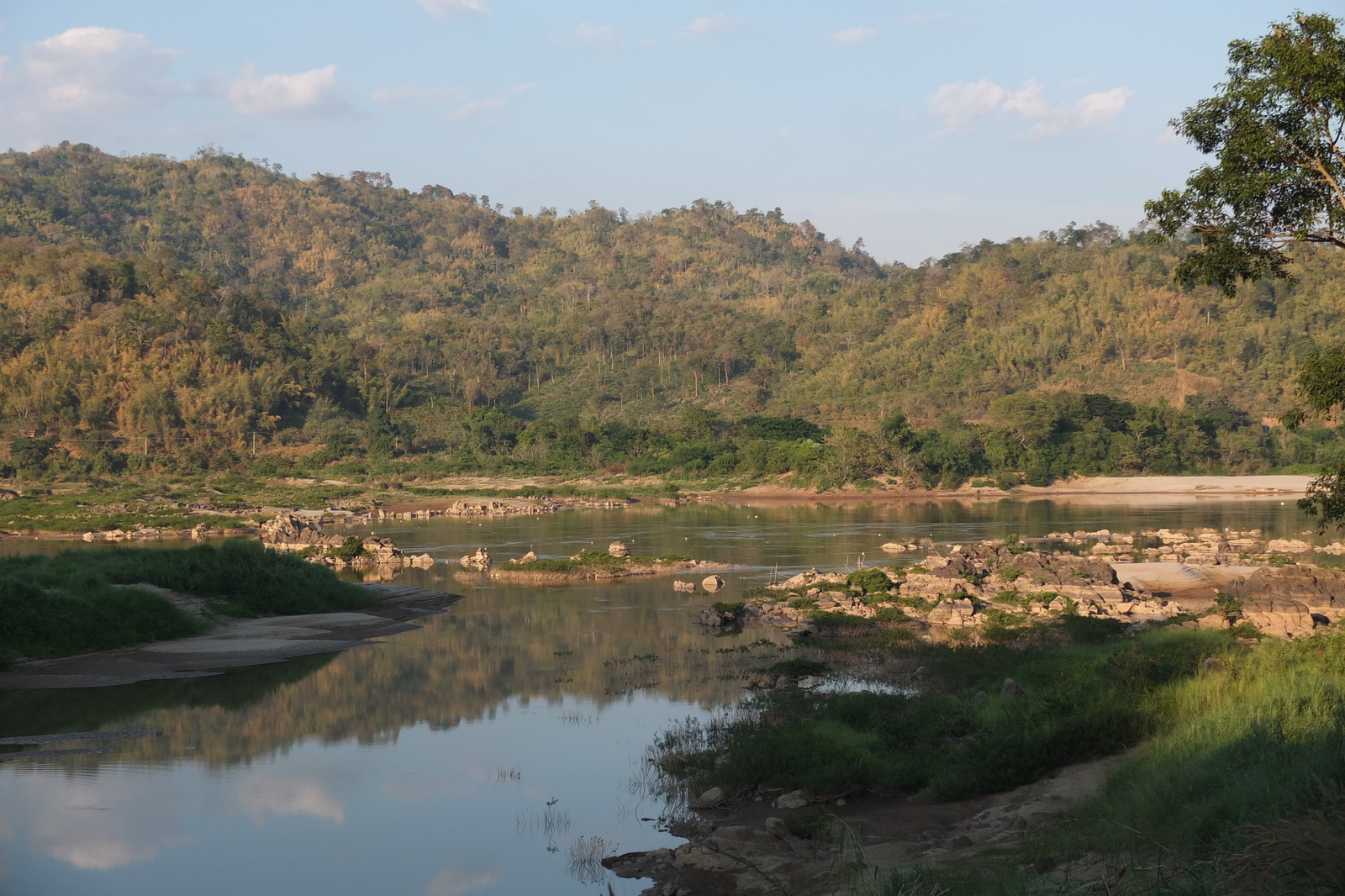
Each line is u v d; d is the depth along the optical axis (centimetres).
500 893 2045
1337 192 2250
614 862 2172
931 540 10038
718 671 4350
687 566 8238
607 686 4103
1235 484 16725
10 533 11738
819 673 4112
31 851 2300
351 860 2239
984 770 2431
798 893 1816
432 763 3012
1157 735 2372
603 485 18200
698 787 2670
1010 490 17050
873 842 2108
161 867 2194
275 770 2956
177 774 2916
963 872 1706
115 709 3778
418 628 5688
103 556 6125
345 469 19075
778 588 6744
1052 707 2703
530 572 7919
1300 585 5250
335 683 4234
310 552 9225
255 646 4956
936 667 4069
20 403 19438
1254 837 1291
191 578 5975
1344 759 1688
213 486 17200
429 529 12412
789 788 2584
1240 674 2659
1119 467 18025
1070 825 1875
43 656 4641
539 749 3161
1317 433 19175
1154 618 5428
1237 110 2275
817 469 17625
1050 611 5631
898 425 18012
